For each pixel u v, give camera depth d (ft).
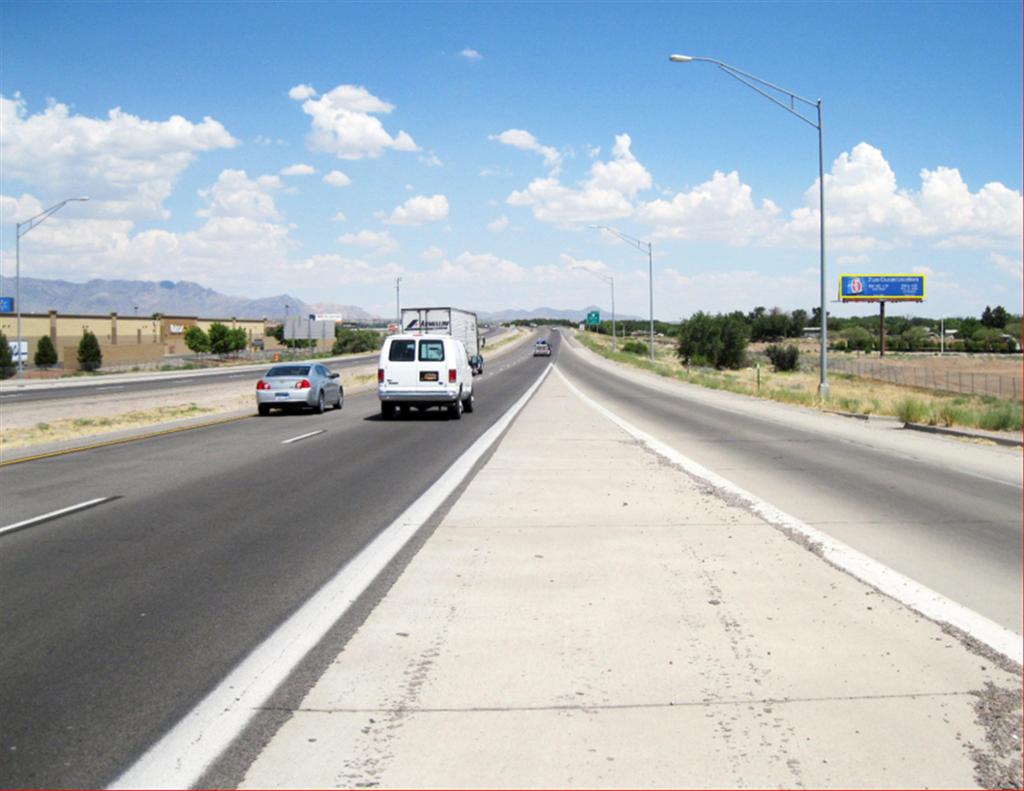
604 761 14.46
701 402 116.26
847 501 40.11
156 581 26.12
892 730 15.61
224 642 20.57
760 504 38.11
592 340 519.60
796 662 18.90
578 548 29.68
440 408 101.86
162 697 17.31
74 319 378.12
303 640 20.59
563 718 16.11
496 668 18.65
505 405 108.37
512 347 451.53
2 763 14.58
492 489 42.19
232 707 16.76
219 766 14.42
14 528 34.14
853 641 20.26
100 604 23.76
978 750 14.85
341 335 486.38
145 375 214.48
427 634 20.90
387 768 14.28
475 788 13.61
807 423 84.48
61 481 46.68
